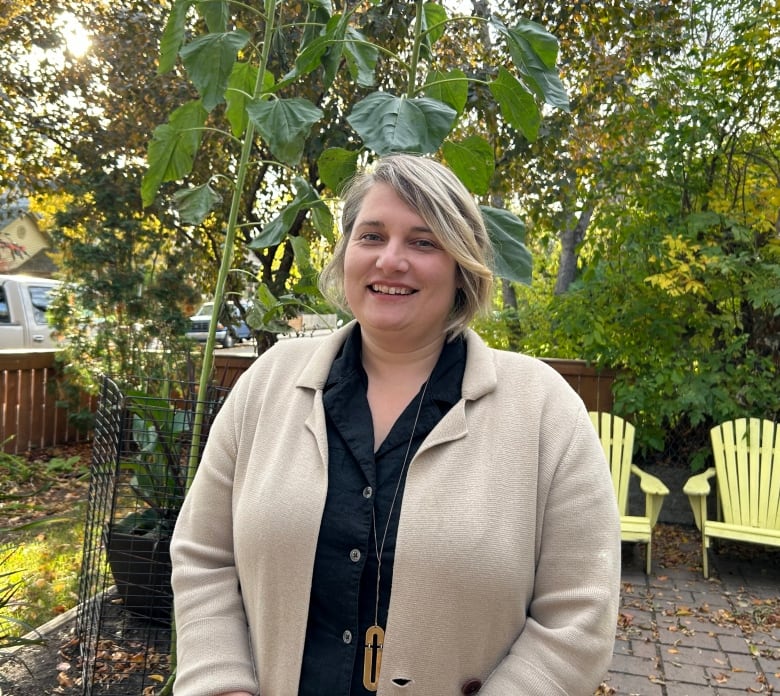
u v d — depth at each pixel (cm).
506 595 112
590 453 122
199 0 225
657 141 530
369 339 135
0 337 905
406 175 129
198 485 141
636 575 424
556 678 109
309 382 134
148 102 632
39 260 2188
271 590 121
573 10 555
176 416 281
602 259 551
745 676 302
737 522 439
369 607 117
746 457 448
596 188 571
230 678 121
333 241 239
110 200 639
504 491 116
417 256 128
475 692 114
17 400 660
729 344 504
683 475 525
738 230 486
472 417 125
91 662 276
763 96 498
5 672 274
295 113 208
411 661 112
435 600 111
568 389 131
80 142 656
